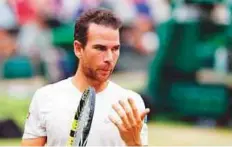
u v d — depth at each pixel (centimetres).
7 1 3008
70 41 3008
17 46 3036
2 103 2856
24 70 3020
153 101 3061
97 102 935
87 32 902
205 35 3030
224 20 3017
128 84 3139
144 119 925
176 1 3041
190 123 3034
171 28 3041
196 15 3027
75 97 934
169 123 3022
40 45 3045
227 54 3009
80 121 891
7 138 2598
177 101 3052
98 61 900
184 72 3034
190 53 3027
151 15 3111
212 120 3020
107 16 903
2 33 3017
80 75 942
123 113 861
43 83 3033
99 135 920
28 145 946
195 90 3028
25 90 2995
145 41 3133
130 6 3134
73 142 897
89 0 3016
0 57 3022
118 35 904
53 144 927
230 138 2725
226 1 3014
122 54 3169
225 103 3008
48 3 3027
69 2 3003
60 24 3023
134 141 863
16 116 2739
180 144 2520
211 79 3017
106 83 954
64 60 3016
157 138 2648
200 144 2536
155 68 3070
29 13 3033
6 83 2995
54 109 927
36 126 943
